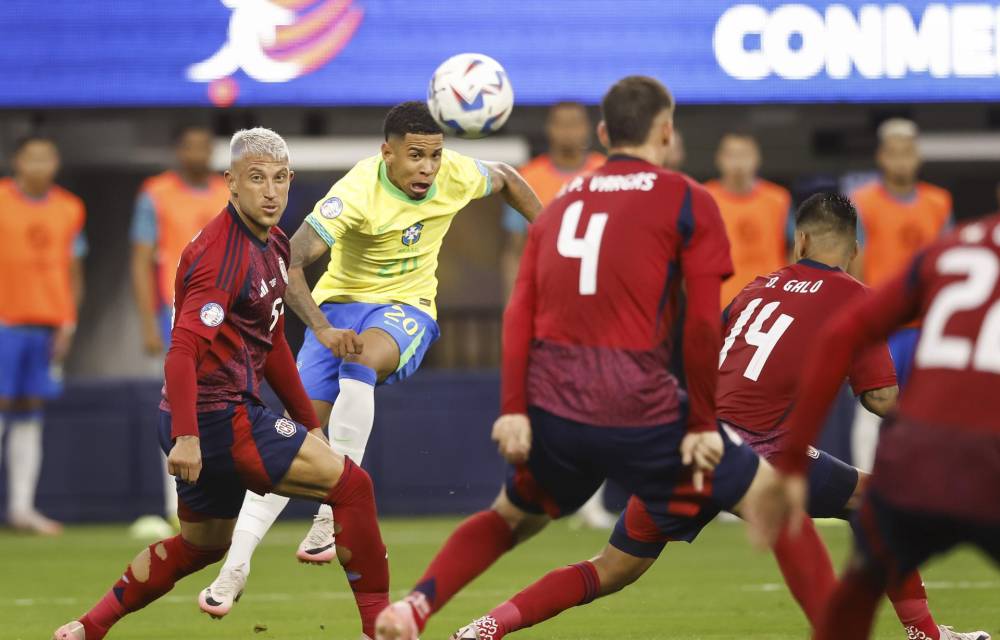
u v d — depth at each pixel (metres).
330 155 46.09
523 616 17.00
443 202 22.59
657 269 15.00
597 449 15.05
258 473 17.33
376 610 17.92
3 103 40.25
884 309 12.25
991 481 11.37
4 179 49.03
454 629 22.02
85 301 52.56
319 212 21.48
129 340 52.69
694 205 15.03
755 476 15.28
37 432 40.91
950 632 18.95
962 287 11.81
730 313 19.02
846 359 12.27
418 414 43.62
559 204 15.60
